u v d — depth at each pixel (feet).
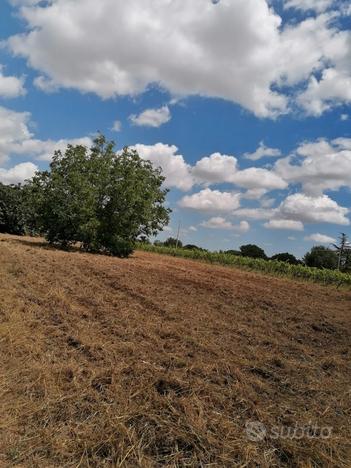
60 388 11.94
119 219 51.31
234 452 9.52
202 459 9.18
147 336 17.20
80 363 13.91
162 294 26.32
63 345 15.49
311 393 13.12
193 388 12.32
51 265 31.81
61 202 49.67
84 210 47.93
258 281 42.06
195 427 10.24
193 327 19.25
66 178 50.19
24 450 9.05
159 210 55.77
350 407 12.30
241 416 11.21
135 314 20.47
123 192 50.34
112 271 33.14
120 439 9.54
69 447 9.29
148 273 35.17
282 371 14.82
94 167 51.49
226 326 20.15
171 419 10.62
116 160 53.72
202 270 46.34
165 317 20.67
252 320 22.18
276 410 11.69
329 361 16.37
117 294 24.94
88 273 30.71
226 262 65.87
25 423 10.11
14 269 27.30
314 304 30.48
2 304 19.22
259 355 16.17
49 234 51.34
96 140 53.62
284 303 28.73
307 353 17.37
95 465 8.80
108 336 16.88
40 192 49.85
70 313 19.66
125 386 12.32
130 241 53.72
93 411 10.76
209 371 13.79
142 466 8.81
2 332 15.62
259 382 13.43
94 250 52.47
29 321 17.42
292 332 20.71
